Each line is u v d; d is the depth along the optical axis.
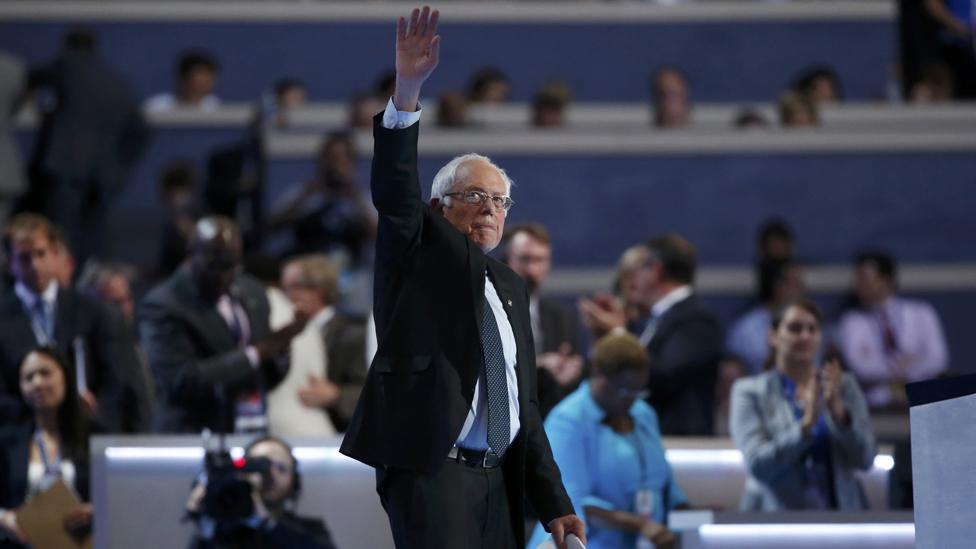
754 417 20.64
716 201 37.16
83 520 19.95
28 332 22.14
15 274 22.50
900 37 41.91
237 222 34.31
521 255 22.77
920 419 12.81
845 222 37.34
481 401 13.31
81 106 34.53
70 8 41.72
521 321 13.83
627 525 19.62
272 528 19.31
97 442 20.22
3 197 33.81
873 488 22.33
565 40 42.19
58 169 34.19
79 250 34.44
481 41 42.06
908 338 32.78
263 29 42.12
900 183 37.56
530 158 36.88
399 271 13.33
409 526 12.95
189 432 21.06
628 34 42.22
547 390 20.44
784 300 31.81
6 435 20.72
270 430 21.83
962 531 12.50
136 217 37.56
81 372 22.31
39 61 41.53
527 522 19.67
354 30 42.31
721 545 18.33
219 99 41.88
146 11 41.88
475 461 13.33
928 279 37.19
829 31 42.38
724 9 42.34
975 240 37.59
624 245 36.91
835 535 18.33
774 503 20.30
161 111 38.16
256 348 20.97
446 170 13.99
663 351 22.91
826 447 20.47
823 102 40.50
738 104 42.19
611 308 22.14
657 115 37.84
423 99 41.84
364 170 35.69
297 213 31.88
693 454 21.55
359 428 13.13
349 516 20.61
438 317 13.23
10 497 20.58
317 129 36.53
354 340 23.84
